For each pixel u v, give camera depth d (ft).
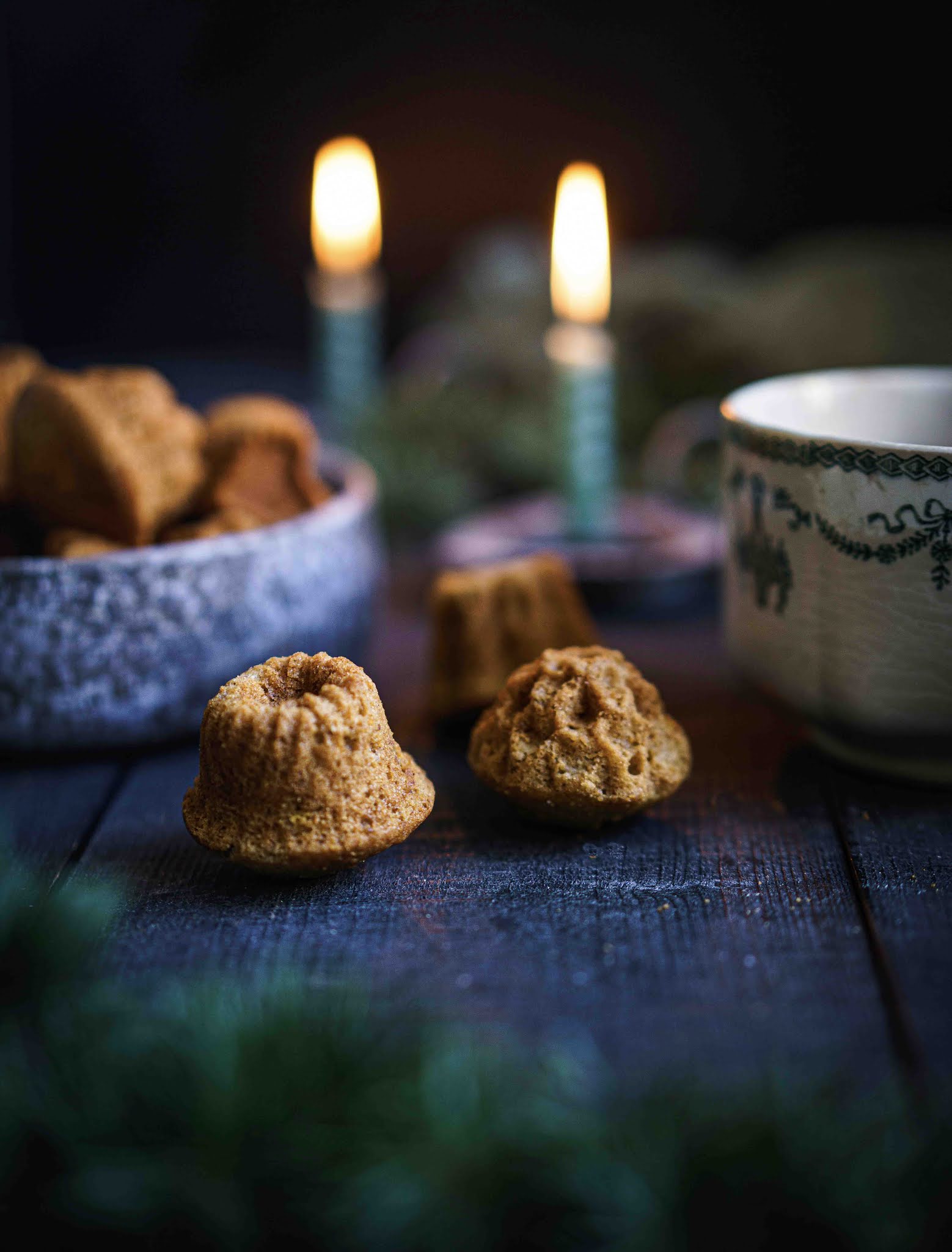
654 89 2.90
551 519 1.67
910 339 2.09
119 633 1.24
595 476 1.61
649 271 2.28
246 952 1.04
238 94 3.01
